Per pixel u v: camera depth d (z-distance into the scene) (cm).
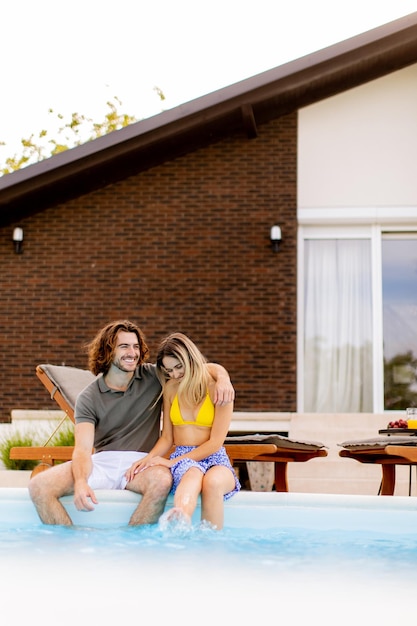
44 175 838
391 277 910
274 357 865
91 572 282
